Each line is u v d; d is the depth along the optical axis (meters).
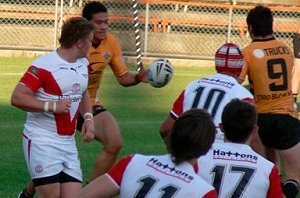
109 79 45.50
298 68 41.06
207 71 52.78
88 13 22.27
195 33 60.50
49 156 17.72
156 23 59.31
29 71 17.62
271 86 20.78
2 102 37.66
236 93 17.11
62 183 17.92
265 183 13.77
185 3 59.44
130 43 56.00
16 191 23.11
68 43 17.75
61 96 17.75
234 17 61.81
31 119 17.92
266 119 20.72
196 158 12.05
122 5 56.78
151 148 29.39
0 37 56.44
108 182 12.36
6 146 28.78
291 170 20.69
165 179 11.98
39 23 58.34
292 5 65.94
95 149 28.78
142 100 40.28
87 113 18.69
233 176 13.77
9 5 60.03
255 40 21.03
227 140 14.17
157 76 22.12
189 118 11.93
